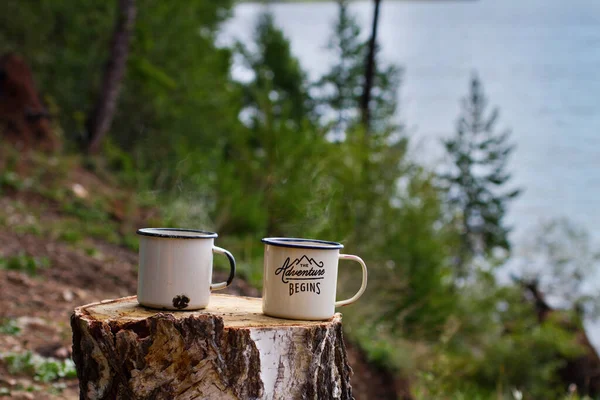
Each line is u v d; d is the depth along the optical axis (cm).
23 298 591
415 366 730
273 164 945
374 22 1220
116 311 280
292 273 279
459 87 8994
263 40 1733
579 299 1177
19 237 751
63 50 1377
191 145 1344
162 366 262
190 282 279
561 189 3775
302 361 271
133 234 884
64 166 980
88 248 781
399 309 757
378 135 898
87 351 269
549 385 927
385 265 769
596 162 5006
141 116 1384
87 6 1405
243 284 773
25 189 902
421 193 852
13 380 440
